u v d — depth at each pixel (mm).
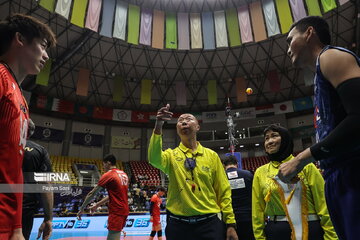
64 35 20109
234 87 25875
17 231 1037
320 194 2180
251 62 23969
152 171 24203
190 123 2443
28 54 1236
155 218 6750
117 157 25391
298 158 1073
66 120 24328
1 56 1187
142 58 23594
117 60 23266
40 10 18109
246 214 3590
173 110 27375
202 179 2229
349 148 917
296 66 1408
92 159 24281
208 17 17141
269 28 15516
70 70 22719
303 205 2176
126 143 26016
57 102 23125
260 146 26109
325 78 1108
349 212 987
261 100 26219
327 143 955
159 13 16906
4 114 1024
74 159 23188
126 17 15898
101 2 15242
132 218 10258
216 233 2064
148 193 18000
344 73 992
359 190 970
